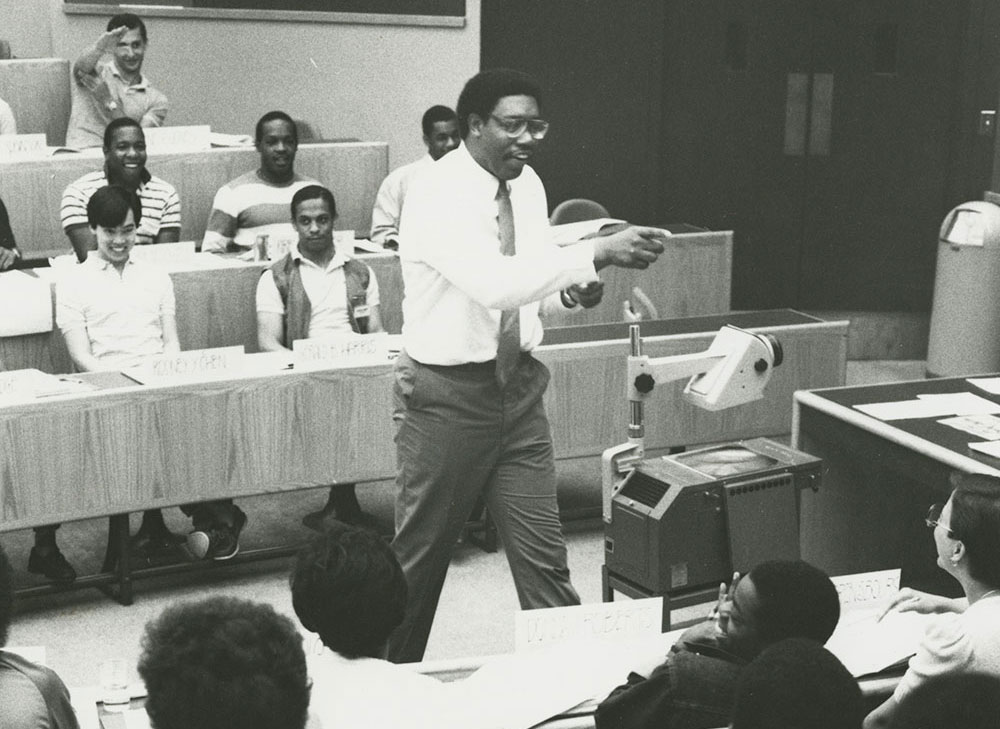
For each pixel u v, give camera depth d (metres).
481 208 4.09
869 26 9.94
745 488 4.35
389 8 10.95
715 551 4.35
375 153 9.71
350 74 11.12
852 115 10.11
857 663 3.53
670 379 4.40
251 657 2.07
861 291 10.39
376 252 8.11
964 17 9.73
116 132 8.09
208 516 6.28
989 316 8.82
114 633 5.71
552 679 3.38
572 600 4.46
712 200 10.46
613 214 10.57
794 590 2.97
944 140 9.99
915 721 2.65
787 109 10.20
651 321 7.20
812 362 7.17
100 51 9.79
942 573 5.39
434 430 4.25
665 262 8.77
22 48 11.30
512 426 4.33
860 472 5.41
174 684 2.04
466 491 4.34
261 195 8.64
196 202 9.28
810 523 5.41
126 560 5.95
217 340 7.55
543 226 4.35
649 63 10.30
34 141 8.95
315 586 2.98
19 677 2.71
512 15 10.50
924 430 4.98
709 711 2.95
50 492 5.77
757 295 10.53
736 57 10.22
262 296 7.08
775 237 10.43
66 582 5.92
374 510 7.09
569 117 10.47
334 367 6.21
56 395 5.76
